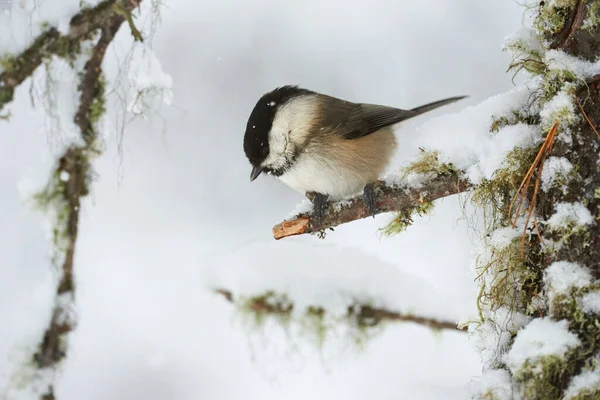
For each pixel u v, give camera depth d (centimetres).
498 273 608
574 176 554
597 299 524
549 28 597
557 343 520
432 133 683
